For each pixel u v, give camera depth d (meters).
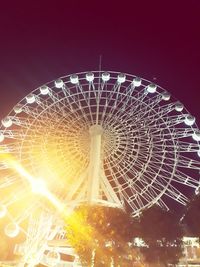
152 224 35.16
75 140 55.56
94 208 37.75
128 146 54.62
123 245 34.56
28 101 57.94
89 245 34.91
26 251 50.75
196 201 36.78
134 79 58.00
